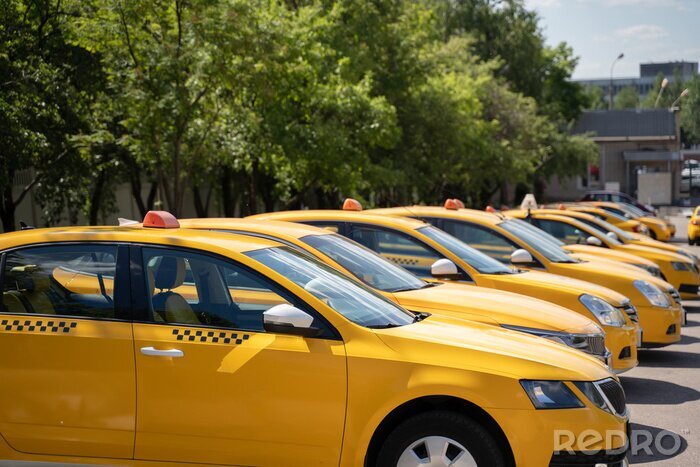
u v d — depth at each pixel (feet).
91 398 16.24
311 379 15.62
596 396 15.72
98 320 16.56
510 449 15.28
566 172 175.83
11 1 54.65
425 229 31.01
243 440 15.84
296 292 16.30
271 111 67.36
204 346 16.06
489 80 139.44
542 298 29.50
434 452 15.37
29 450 16.48
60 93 55.72
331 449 15.64
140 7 53.01
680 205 238.48
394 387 15.40
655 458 21.45
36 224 89.61
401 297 24.02
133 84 55.01
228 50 53.67
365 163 78.79
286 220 31.07
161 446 16.10
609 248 51.49
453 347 15.75
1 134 49.62
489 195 160.15
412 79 101.04
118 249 17.04
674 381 31.22
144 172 89.04
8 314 16.87
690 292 52.80
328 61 78.59
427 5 168.35
